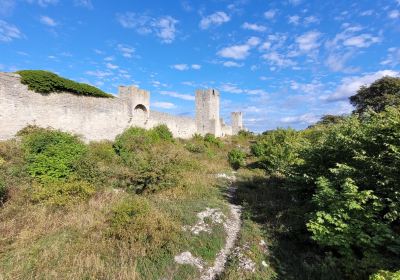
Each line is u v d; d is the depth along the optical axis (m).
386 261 4.45
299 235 6.33
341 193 5.39
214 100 39.09
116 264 5.13
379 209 5.03
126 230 6.04
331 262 4.94
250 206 9.03
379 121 6.07
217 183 12.64
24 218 6.32
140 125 21.39
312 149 8.05
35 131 11.80
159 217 6.88
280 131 18.25
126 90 19.77
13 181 7.58
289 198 9.36
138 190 9.56
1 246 5.29
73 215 6.77
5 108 11.42
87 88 15.51
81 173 8.91
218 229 7.16
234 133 52.81
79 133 15.12
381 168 5.34
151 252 5.60
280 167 13.11
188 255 5.77
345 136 6.58
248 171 16.08
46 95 13.30
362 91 29.92
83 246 5.50
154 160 10.97
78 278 4.61
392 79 27.39
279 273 5.24
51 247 5.39
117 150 14.23
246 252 5.95
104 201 7.80
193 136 31.77
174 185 10.34
